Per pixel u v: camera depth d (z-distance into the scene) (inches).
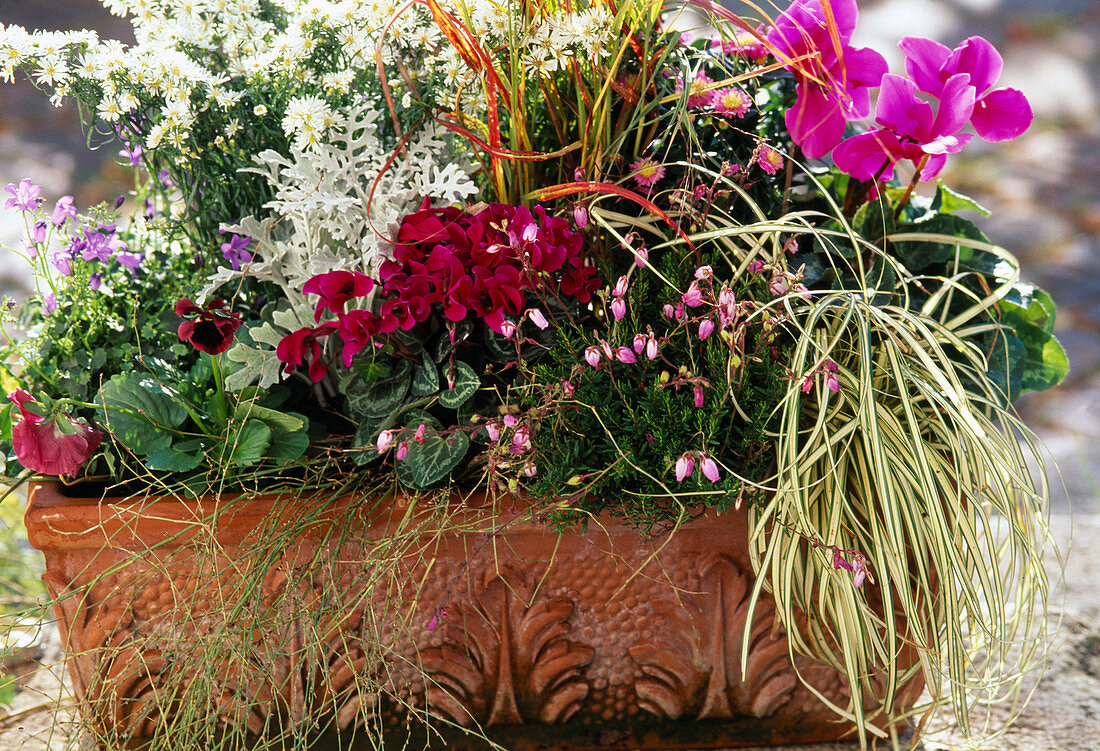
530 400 47.7
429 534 48.3
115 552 48.2
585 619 51.2
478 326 52.3
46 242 53.7
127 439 49.0
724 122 51.6
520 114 50.2
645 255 46.9
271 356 50.8
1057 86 188.1
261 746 50.8
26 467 48.4
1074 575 72.4
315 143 47.8
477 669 51.6
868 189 56.7
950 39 200.4
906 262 57.3
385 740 52.4
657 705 52.9
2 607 68.4
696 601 51.0
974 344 52.3
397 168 53.0
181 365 56.1
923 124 51.8
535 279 47.3
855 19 53.9
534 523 48.1
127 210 116.9
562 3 49.8
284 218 54.4
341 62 53.2
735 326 46.6
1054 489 91.9
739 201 55.8
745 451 48.2
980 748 54.8
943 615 49.1
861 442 48.6
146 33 54.0
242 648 47.3
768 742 54.4
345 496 49.1
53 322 54.9
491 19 50.1
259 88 52.3
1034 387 61.1
